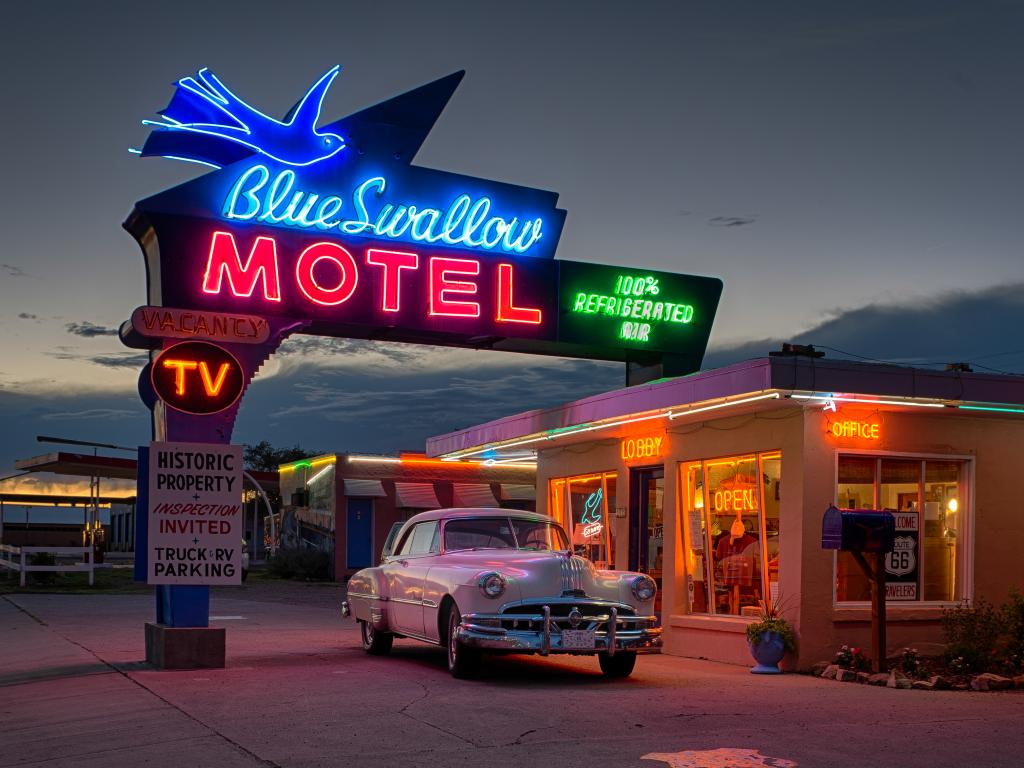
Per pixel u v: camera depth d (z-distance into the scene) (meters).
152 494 12.28
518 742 7.88
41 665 12.91
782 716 9.05
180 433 12.63
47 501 43.06
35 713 9.52
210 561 12.42
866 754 7.54
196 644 12.21
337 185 14.16
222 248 13.30
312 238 13.81
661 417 14.48
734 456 14.23
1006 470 13.87
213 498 12.50
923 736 8.21
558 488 19.17
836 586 12.91
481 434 19.08
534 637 11.05
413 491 38.09
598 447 17.67
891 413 13.31
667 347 16.17
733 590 14.24
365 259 14.11
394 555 14.04
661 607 15.51
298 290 13.66
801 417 12.94
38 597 26.06
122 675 11.62
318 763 7.21
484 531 13.02
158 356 12.61
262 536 57.22
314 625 19.14
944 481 13.68
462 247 14.83
